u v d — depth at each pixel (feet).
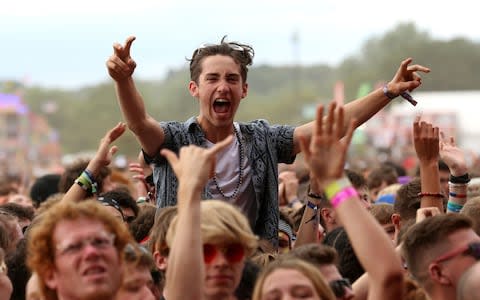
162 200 43.09
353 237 30.81
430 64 560.20
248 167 43.04
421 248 33.96
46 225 30.48
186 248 31.09
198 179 31.50
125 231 30.76
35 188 74.08
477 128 283.18
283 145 43.70
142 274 34.58
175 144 42.78
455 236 33.58
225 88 42.16
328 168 31.14
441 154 45.62
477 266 31.01
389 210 49.62
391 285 30.58
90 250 29.94
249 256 36.52
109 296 30.09
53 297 30.76
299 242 45.62
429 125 42.47
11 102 433.07
